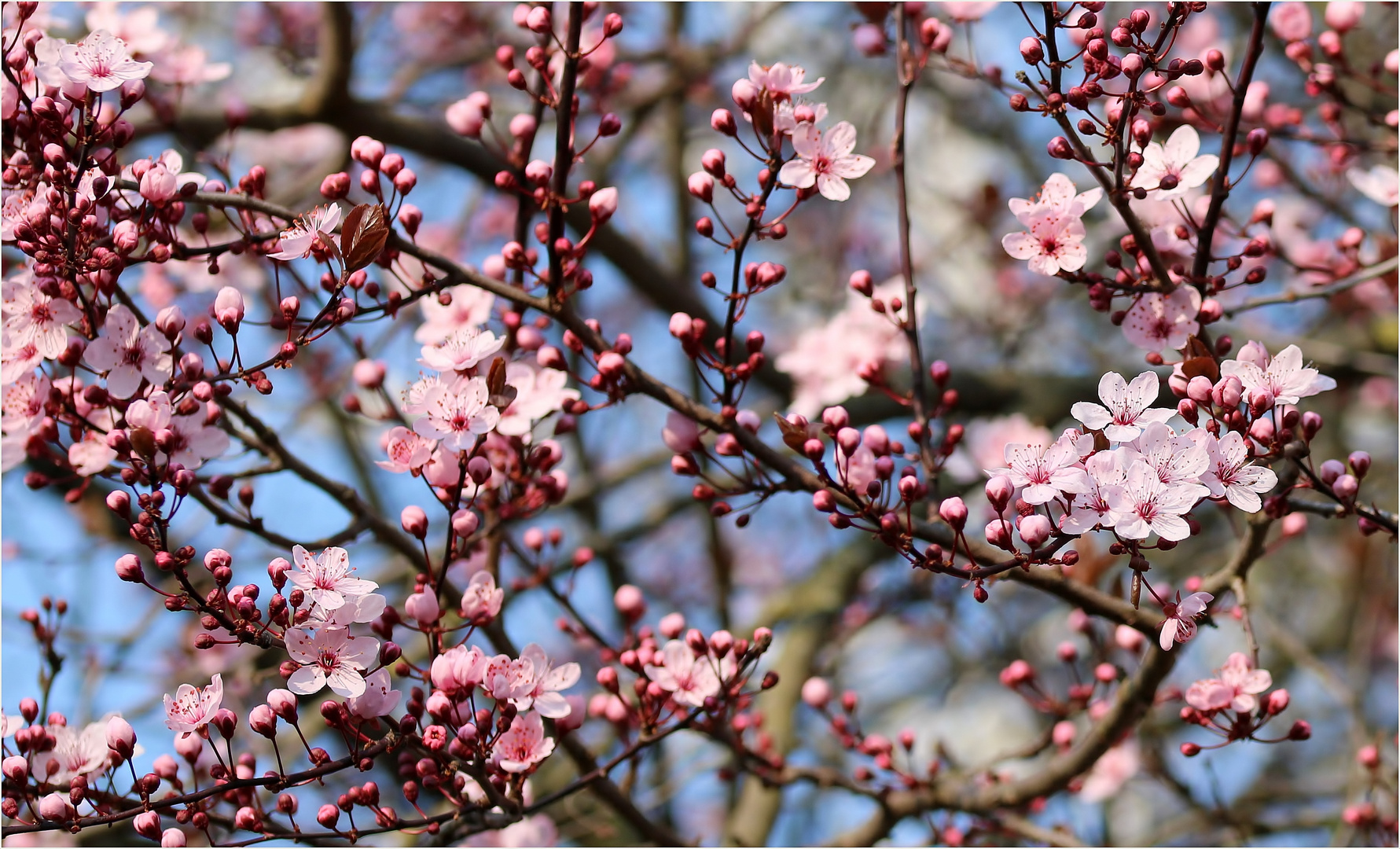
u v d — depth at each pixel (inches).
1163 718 260.8
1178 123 148.2
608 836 207.9
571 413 124.3
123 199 114.3
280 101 216.5
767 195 110.4
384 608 107.3
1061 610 270.5
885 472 107.5
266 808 135.0
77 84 113.3
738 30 291.7
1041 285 286.4
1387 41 224.2
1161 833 211.3
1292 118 169.0
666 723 139.2
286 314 106.3
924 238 315.0
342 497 141.2
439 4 292.8
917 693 300.0
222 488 131.0
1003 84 145.3
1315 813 216.1
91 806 104.5
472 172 229.0
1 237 107.7
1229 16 250.7
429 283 118.8
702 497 121.8
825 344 182.9
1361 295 245.1
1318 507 115.8
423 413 105.9
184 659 248.1
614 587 257.6
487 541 147.9
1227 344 117.0
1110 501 90.5
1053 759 168.4
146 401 104.3
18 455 114.5
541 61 120.4
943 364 130.3
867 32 154.2
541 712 108.5
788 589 267.7
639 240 276.8
